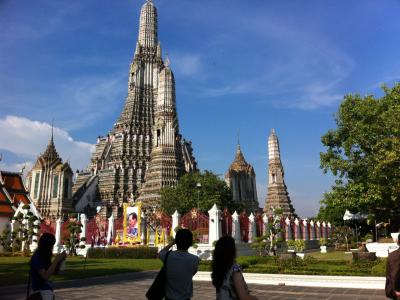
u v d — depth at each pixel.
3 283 21.81
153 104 143.50
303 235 65.88
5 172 75.19
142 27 152.75
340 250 64.25
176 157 116.56
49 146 123.31
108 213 121.50
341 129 39.12
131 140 135.38
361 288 22.95
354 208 38.66
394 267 9.80
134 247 46.88
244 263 29.98
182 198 86.50
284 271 26.89
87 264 36.31
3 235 56.22
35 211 72.94
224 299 7.04
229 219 44.53
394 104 35.91
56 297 19.12
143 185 117.44
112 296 19.44
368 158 36.47
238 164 150.62
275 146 135.88
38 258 9.16
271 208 127.44
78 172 145.00
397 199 35.03
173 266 8.07
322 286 24.05
